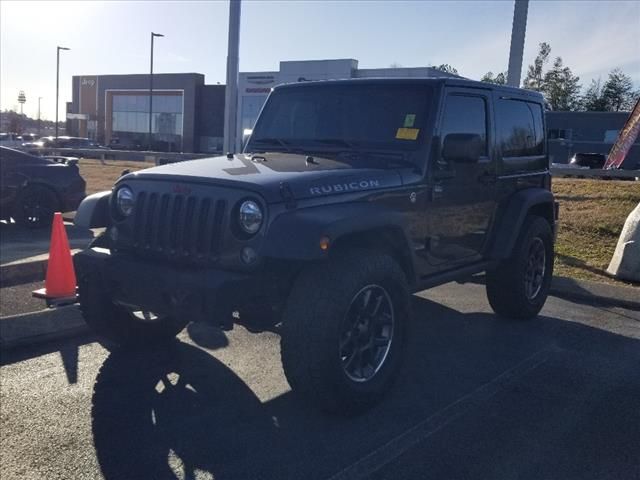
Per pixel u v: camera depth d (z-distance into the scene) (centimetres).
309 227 373
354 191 425
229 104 1070
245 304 394
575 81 7294
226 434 386
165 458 357
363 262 403
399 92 511
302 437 384
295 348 386
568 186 1404
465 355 535
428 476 342
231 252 389
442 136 500
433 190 491
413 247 455
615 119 4294
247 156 494
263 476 340
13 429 385
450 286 791
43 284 687
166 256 415
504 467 354
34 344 532
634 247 821
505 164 595
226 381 465
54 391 441
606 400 448
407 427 399
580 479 344
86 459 354
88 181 1814
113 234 448
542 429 401
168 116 6669
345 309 388
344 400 397
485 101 560
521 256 612
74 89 7369
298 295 391
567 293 750
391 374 431
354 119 519
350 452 367
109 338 506
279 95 571
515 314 636
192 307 386
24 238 1048
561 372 500
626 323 646
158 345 537
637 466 359
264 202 382
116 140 6762
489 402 440
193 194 404
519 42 1007
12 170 1111
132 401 428
